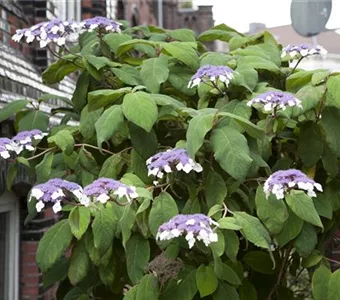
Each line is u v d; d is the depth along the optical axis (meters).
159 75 2.66
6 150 2.41
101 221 2.22
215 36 3.52
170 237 1.85
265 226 2.26
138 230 2.30
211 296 2.34
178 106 2.45
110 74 2.94
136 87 2.51
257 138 2.37
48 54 5.43
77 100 2.96
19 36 2.62
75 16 7.79
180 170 2.23
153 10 18.83
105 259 2.37
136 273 2.26
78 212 2.17
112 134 2.33
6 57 4.37
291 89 2.66
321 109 2.48
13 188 4.04
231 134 2.22
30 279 4.50
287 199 2.16
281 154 2.84
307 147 2.54
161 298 2.22
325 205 2.54
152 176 2.46
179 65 2.88
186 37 3.37
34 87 4.79
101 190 2.00
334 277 2.32
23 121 2.97
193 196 2.37
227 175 2.43
